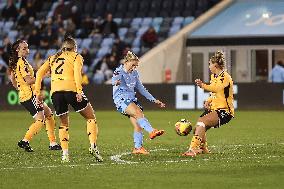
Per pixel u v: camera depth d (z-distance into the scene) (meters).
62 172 34.03
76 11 98.19
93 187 29.92
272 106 83.06
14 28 102.00
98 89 85.62
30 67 43.81
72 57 37.75
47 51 96.50
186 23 98.06
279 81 86.25
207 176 32.44
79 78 37.25
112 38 96.62
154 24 98.62
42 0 103.56
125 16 100.75
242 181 31.00
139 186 30.02
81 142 49.34
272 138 51.28
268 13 96.94
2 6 106.75
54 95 37.78
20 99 43.69
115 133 56.59
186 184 30.34
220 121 40.06
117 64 91.38
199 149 40.62
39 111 43.44
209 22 97.06
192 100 84.00
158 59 91.75
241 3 99.56
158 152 42.38
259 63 94.94
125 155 40.75
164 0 100.75
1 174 33.50
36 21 102.06
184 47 95.44
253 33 94.69
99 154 38.66
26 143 43.19
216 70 39.78
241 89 83.50
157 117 74.19
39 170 34.75
